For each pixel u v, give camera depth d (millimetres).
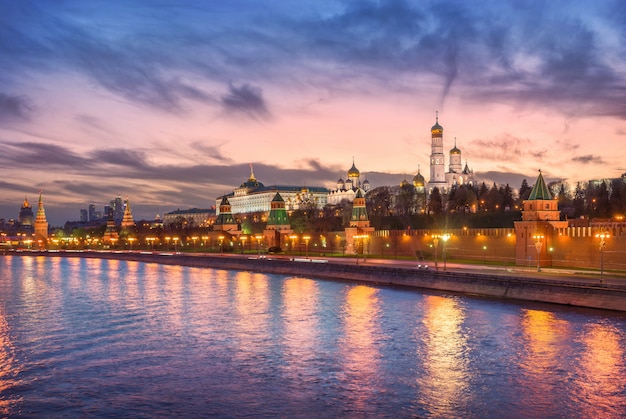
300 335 59656
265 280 119750
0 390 42500
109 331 63000
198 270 154625
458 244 128500
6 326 66375
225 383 43719
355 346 54250
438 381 43438
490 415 37000
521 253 108062
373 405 38844
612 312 67062
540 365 46844
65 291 102000
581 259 98000
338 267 118500
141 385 43438
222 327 64688
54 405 39406
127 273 144875
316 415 37281
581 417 36562
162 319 70375
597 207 187125
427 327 61906
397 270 102188
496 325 61812
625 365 46500
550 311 69250
